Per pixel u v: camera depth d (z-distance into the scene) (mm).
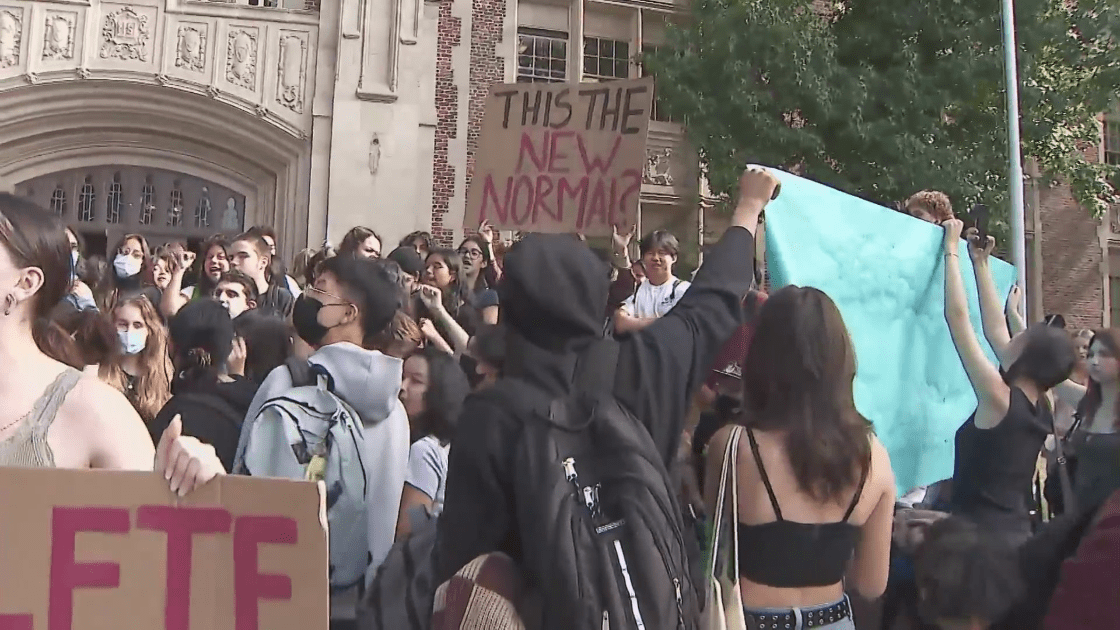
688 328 1911
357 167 11906
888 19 11758
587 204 5781
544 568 1508
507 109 5996
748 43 11320
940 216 3816
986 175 11969
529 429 1589
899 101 11523
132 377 3387
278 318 3543
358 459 2611
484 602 1540
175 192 12484
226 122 11844
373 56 12086
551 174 5871
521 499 1547
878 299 3248
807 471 2143
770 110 11570
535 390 1645
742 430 2250
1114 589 1879
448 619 1568
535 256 1696
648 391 1792
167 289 5672
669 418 1812
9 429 1619
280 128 11812
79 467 1656
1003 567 2166
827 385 2166
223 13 11719
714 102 11508
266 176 12477
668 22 12805
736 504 2209
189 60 11617
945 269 3396
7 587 1518
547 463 1559
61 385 1677
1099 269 15992
